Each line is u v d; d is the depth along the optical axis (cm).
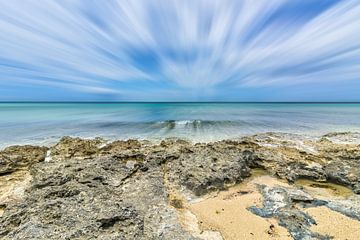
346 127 3412
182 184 1250
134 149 1870
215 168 1368
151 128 3350
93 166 1341
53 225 723
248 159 1593
